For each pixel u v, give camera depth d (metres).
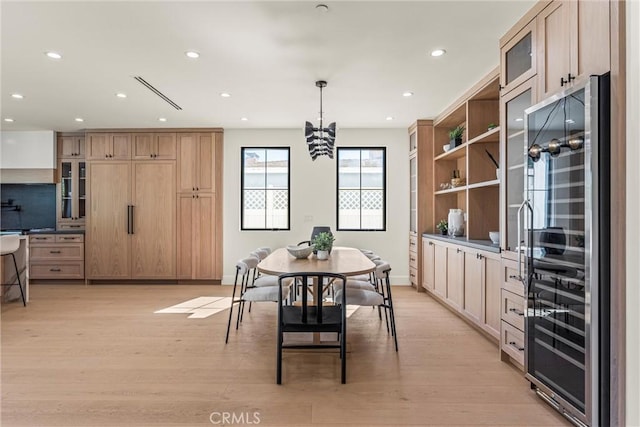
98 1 2.17
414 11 2.30
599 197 1.68
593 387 1.69
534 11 2.26
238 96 3.98
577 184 1.80
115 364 2.67
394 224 5.61
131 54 2.90
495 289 2.91
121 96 3.97
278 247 5.63
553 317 2.01
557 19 2.05
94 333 3.36
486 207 3.81
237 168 5.62
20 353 2.87
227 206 5.64
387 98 4.06
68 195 5.80
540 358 2.14
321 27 2.49
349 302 2.89
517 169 2.59
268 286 3.40
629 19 1.59
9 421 1.94
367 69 3.23
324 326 2.39
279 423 1.92
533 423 1.93
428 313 4.04
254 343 3.11
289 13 2.31
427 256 4.84
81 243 5.54
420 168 5.06
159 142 5.55
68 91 3.82
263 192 5.72
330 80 3.49
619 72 1.62
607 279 1.68
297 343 3.10
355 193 5.70
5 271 4.54
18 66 3.15
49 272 5.54
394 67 3.19
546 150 2.04
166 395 2.21
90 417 1.98
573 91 1.80
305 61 3.05
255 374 2.50
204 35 2.60
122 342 3.12
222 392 2.25
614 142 1.65
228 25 2.46
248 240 5.63
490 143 3.80
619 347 1.63
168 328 3.51
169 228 5.54
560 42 2.03
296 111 4.61
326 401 2.15
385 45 2.76
